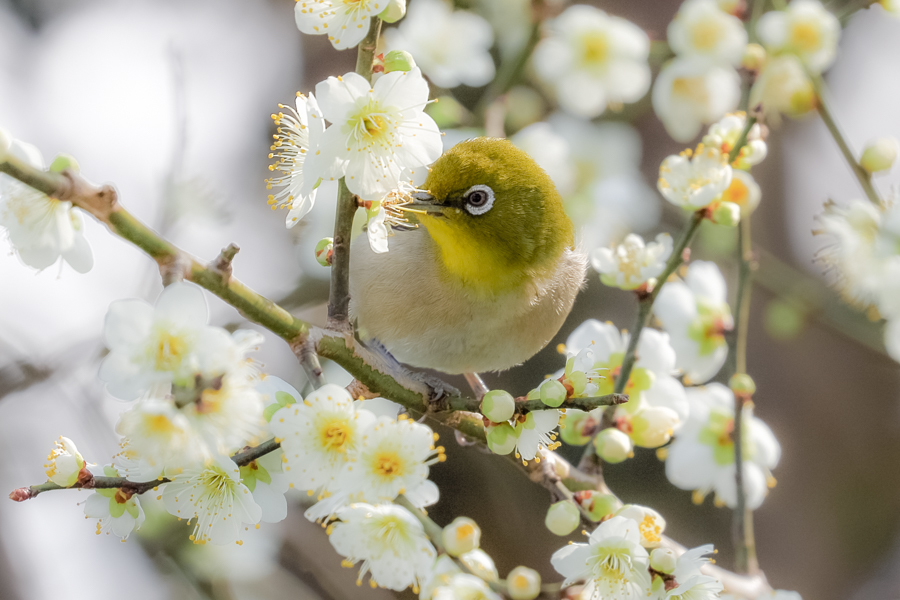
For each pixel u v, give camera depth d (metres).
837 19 8.64
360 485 5.19
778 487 12.69
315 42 14.33
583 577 5.79
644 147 13.27
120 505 5.36
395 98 5.39
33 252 5.11
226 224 10.91
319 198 11.23
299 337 5.39
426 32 11.28
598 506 6.44
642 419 7.27
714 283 8.69
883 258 7.59
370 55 5.49
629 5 13.12
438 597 5.99
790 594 7.15
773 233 13.05
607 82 11.31
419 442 5.24
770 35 8.58
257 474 5.50
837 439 12.76
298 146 5.89
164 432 4.36
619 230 11.27
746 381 7.90
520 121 12.36
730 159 7.38
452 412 6.52
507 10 12.35
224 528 5.32
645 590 5.72
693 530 12.15
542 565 12.34
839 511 12.52
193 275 4.86
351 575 11.79
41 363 10.65
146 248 4.68
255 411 4.49
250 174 13.84
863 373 12.89
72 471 5.16
